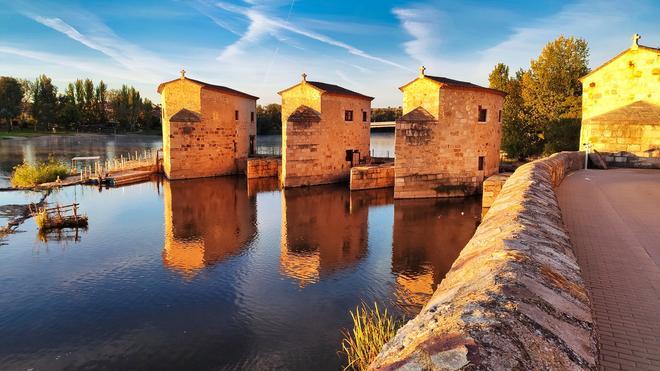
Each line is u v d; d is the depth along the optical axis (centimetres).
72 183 3300
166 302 1291
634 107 2391
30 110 10462
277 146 7038
